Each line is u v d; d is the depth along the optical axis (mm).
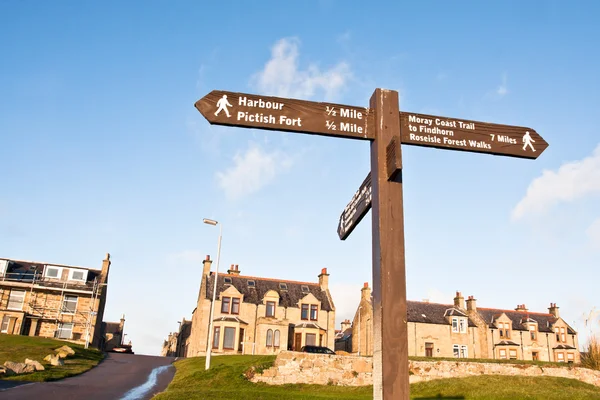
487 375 27172
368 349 51594
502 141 6109
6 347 29562
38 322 48250
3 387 18156
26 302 48469
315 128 5523
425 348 51906
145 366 31891
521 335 56031
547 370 30219
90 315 48781
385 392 4527
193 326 54344
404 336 4711
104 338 70375
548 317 60375
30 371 22625
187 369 29406
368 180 5633
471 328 54375
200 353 46500
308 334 49625
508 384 24516
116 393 19203
